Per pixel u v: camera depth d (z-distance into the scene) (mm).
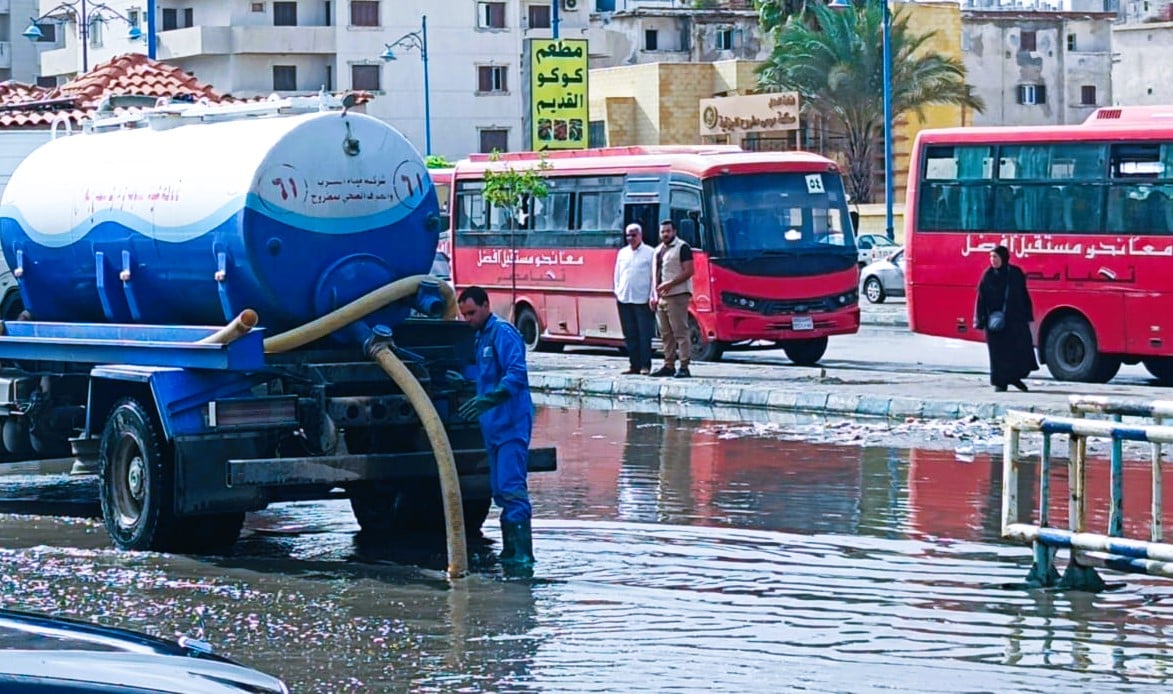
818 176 34438
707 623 11859
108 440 15055
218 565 14203
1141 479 18422
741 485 18375
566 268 36812
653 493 17906
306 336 14344
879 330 45656
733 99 87812
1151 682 10219
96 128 16984
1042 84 103000
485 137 102562
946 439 22312
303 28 98000
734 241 33594
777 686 10172
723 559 14203
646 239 34906
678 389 28391
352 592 13000
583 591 12961
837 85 84500
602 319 36000
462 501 14883
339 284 14539
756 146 88188
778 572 13617
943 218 31531
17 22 120438
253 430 14234
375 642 11359
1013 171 30469
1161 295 28562
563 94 69000
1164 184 28531
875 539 15047
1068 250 29688
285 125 14391
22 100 28797
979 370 32031
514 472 14094
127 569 13961
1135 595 12688
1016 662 10711
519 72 103250
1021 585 13023
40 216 16484
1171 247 28391
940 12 92812
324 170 14414
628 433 23562
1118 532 12547
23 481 19562
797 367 32438
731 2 114375
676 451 21453
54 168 16562
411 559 14508
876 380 28953
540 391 30562
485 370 14180
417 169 14898
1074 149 29609
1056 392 26719
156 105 17500
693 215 33938
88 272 16016
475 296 14141
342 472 14141
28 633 5883
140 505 14828
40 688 5117
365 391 14977
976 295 29188
